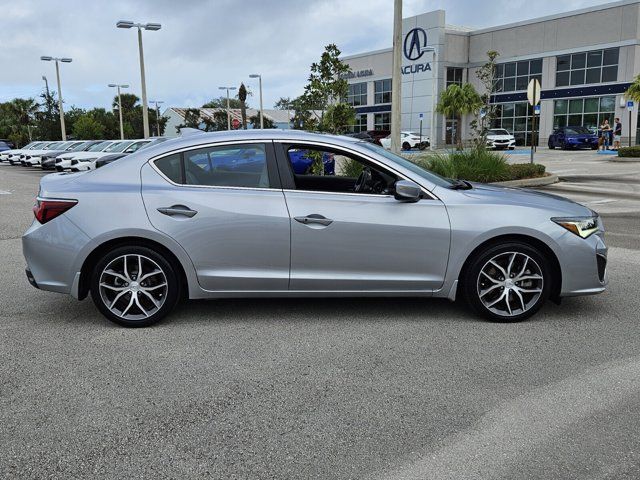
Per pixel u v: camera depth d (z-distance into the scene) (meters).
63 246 4.64
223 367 4.04
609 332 4.63
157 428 3.22
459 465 2.84
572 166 22.36
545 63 43.06
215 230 4.63
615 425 3.20
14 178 23.08
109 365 4.08
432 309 5.25
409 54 49.53
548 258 4.79
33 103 66.31
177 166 4.77
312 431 3.18
